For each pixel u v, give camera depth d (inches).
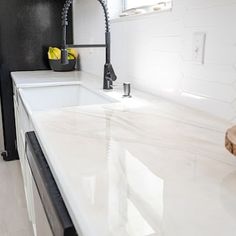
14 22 95.0
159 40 50.9
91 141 30.1
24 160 65.9
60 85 72.0
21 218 72.4
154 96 53.3
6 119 100.5
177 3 44.8
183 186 20.9
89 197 19.4
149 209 18.0
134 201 18.9
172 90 48.6
